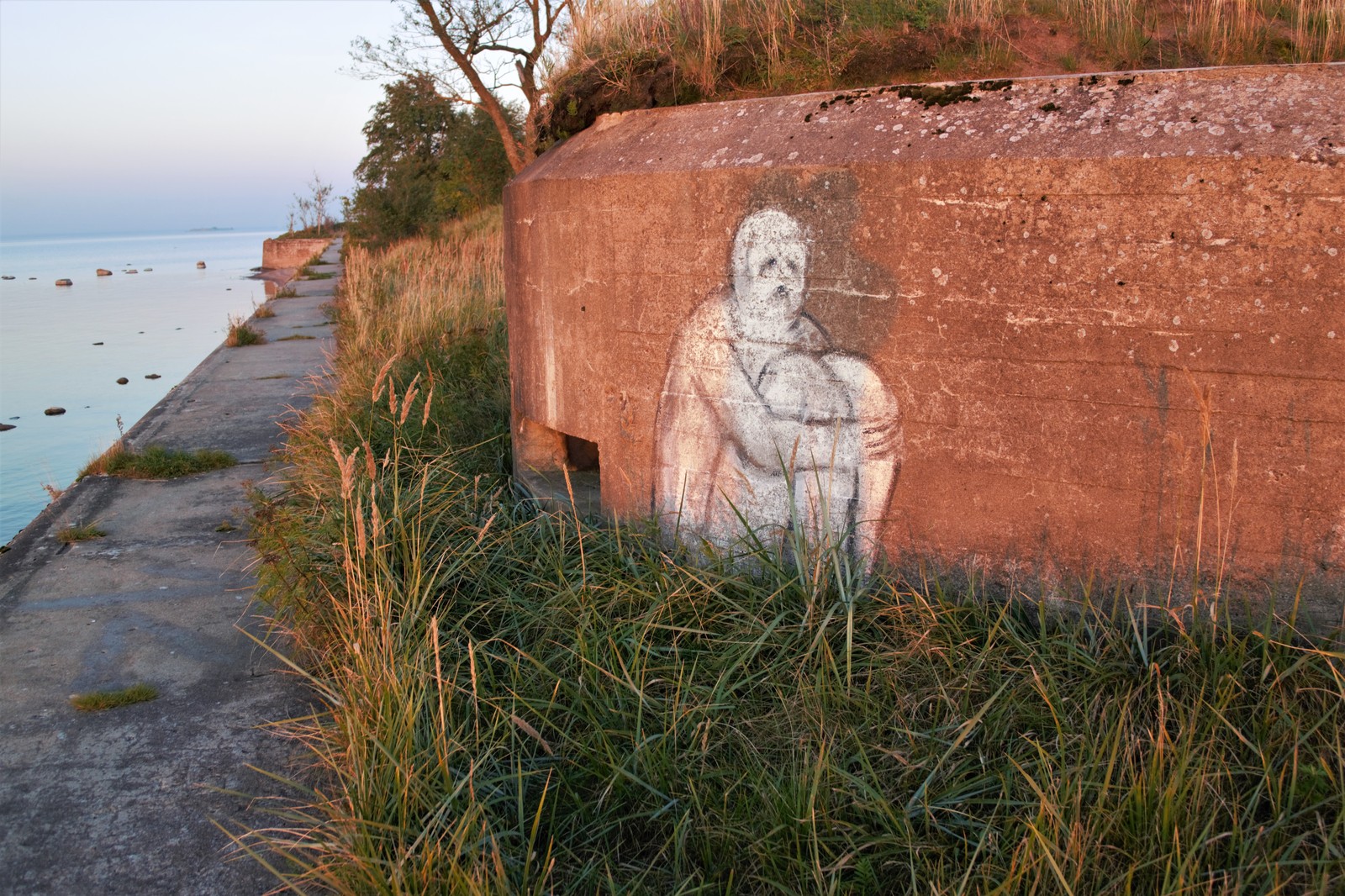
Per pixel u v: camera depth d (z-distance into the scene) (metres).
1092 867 1.91
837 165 2.68
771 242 2.82
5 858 2.22
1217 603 2.47
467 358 6.25
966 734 2.27
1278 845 1.93
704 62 3.34
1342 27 2.71
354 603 2.86
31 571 3.89
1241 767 2.09
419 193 19.52
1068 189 2.42
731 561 3.00
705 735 2.33
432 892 1.88
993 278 2.54
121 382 11.89
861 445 2.83
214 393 7.31
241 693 2.96
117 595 3.66
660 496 3.28
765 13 3.52
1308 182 2.19
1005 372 2.58
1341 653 2.19
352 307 9.38
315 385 7.30
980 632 2.65
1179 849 1.83
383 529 3.14
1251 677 2.35
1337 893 1.79
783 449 2.97
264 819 2.38
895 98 2.80
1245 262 2.28
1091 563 2.60
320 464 4.25
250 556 4.04
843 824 2.09
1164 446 2.45
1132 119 2.43
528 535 3.41
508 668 2.72
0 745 2.67
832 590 2.81
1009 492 2.66
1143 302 2.39
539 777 2.37
